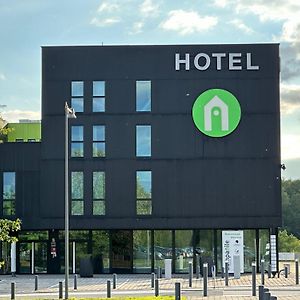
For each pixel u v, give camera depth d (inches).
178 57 1814.7
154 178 1795.0
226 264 1397.6
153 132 1802.4
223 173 1796.3
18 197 1820.9
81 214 1793.8
